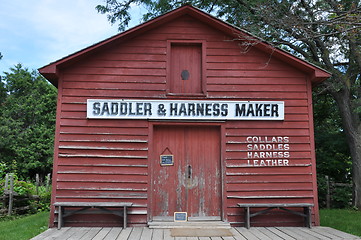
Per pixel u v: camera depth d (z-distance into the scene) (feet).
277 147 25.16
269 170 24.88
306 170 24.99
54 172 23.97
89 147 24.40
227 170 24.75
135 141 24.70
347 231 24.66
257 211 24.30
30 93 92.73
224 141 25.03
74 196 23.85
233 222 24.11
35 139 84.23
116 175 24.29
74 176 24.09
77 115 24.71
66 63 24.68
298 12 32.17
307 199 24.61
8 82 93.97
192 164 25.31
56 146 24.23
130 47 25.81
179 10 25.55
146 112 24.89
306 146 25.27
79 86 25.03
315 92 41.32
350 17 22.50
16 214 36.35
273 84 25.85
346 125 37.60
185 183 25.08
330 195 39.17
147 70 25.58
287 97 25.75
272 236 20.84
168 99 25.31
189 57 26.43
